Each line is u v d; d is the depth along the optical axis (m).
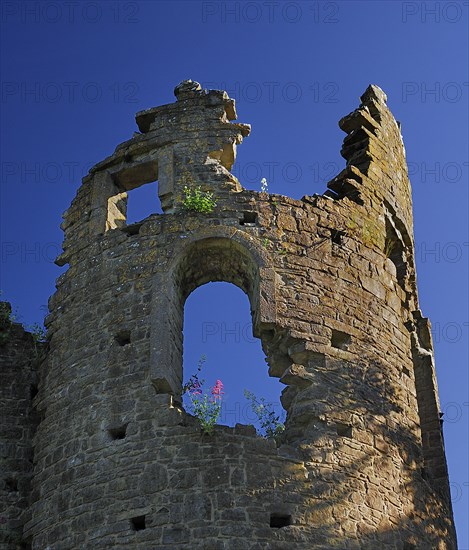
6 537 21.94
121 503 19.64
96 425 20.72
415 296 25.28
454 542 22.72
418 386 24.39
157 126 24.06
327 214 23.03
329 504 19.73
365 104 26.36
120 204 24.45
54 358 22.55
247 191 22.80
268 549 18.92
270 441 19.94
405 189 26.28
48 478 21.05
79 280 22.98
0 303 24.67
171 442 19.92
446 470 23.55
